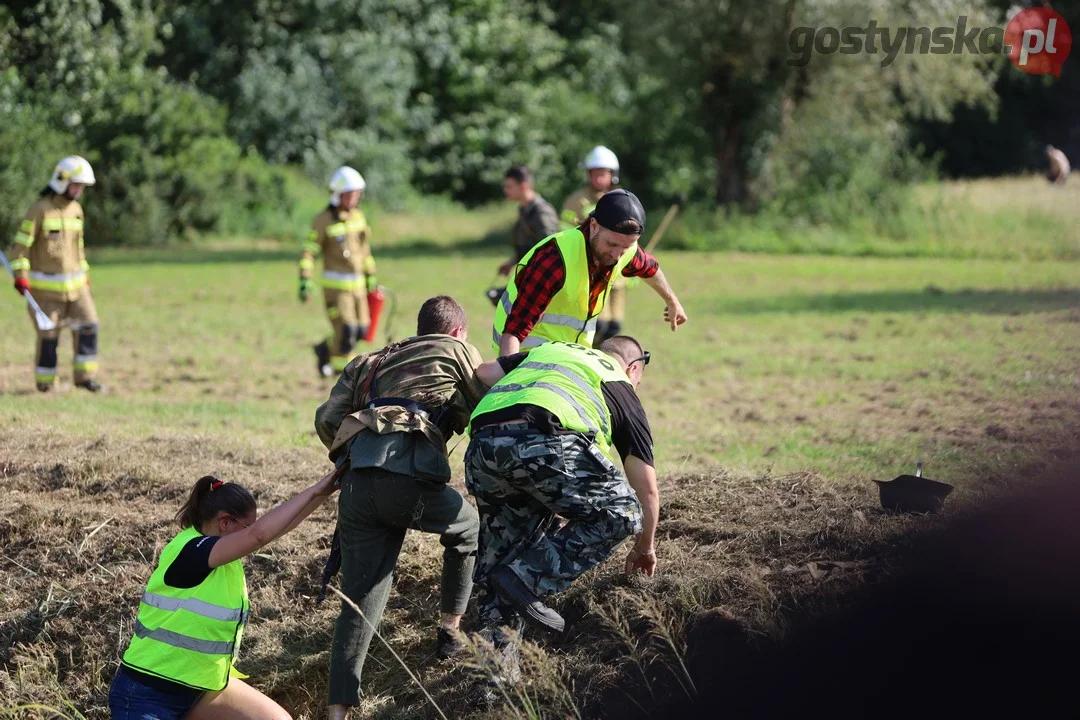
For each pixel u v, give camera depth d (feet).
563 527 28.99
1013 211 174.50
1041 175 257.55
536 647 29.07
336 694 28.86
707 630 30.76
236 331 99.04
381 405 29.19
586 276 32.40
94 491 43.80
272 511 28.58
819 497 37.17
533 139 244.63
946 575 30.22
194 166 191.42
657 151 211.20
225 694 29.32
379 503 28.71
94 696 34.53
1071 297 108.17
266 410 64.80
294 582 36.91
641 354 31.07
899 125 197.98
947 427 55.72
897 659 28.66
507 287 33.81
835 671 28.89
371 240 201.77
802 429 58.13
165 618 28.22
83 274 69.77
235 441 50.16
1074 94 278.05
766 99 183.42
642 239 187.01
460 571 31.24
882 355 81.61
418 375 29.53
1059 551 30.37
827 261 160.66
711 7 176.04
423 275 143.13
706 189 207.72
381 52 225.56
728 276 141.59
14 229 158.20
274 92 212.84
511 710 29.22
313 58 221.46
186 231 192.34
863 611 30.09
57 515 41.37
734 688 29.50
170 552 28.53
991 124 284.41
